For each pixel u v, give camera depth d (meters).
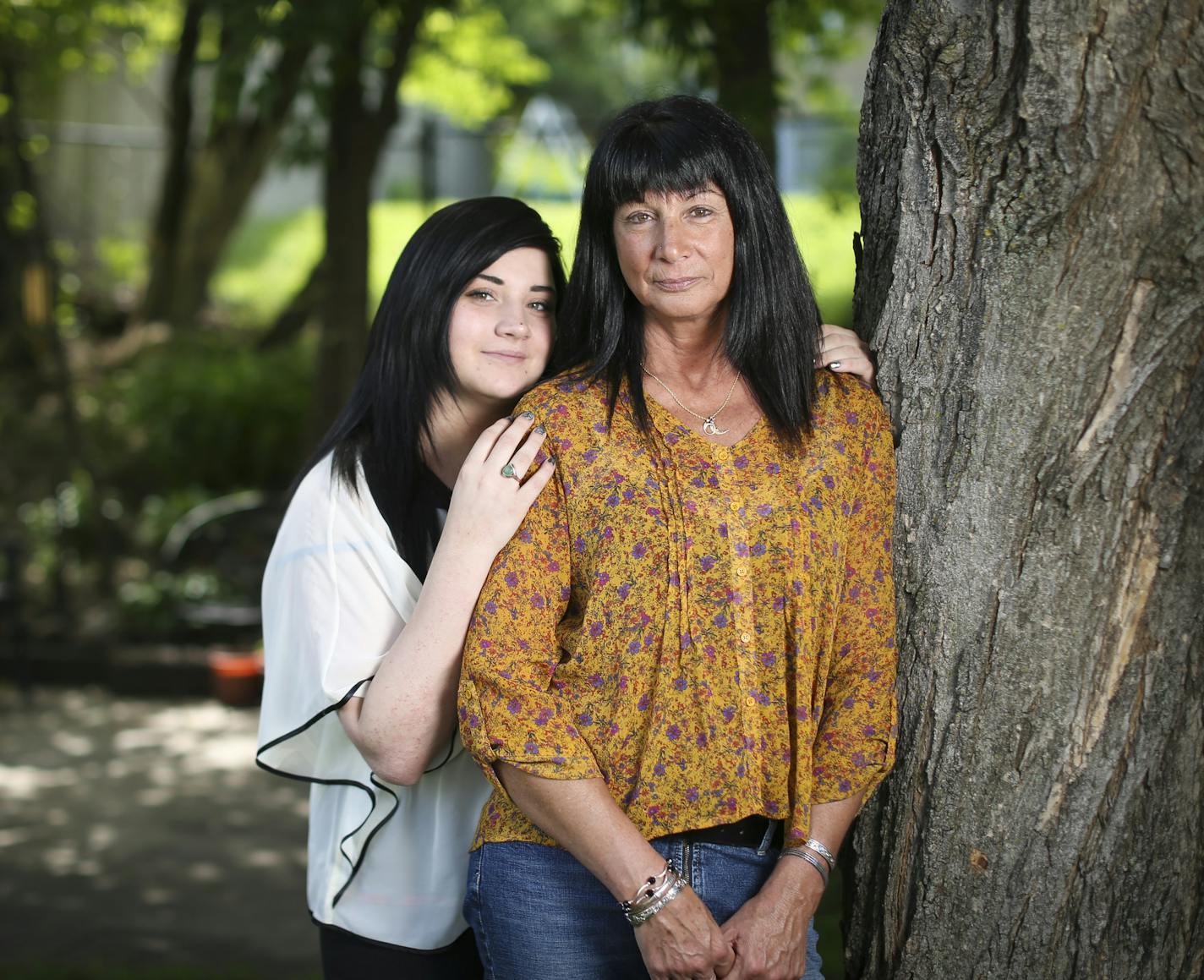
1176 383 1.78
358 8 5.22
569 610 1.79
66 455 8.77
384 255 13.52
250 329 11.78
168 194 11.19
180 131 10.98
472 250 2.03
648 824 1.71
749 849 1.76
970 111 1.75
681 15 5.16
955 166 1.79
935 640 1.91
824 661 1.76
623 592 1.69
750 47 5.02
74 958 3.94
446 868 2.07
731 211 1.75
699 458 1.71
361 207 7.32
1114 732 1.87
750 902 1.70
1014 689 1.88
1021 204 1.76
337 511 2.04
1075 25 1.65
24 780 5.64
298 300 11.25
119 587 7.77
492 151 12.24
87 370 10.50
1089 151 1.70
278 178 16.09
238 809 5.32
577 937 1.76
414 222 14.17
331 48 5.32
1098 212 1.73
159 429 9.30
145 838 4.99
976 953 1.94
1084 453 1.81
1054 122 1.70
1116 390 1.79
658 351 1.80
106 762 5.90
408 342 2.06
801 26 6.73
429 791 2.07
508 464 1.76
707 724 1.69
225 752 6.05
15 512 8.70
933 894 1.95
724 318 1.80
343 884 2.09
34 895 4.44
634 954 1.78
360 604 2.00
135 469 9.24
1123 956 1.91
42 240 7.89
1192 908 1.93
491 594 1.71
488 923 1.81
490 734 1.67
